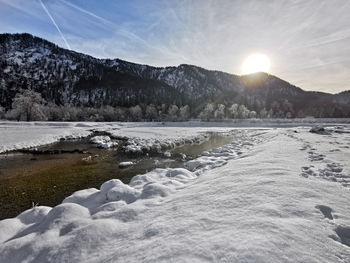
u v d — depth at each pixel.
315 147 10.14
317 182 4.48
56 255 2.84
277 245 2.23
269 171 5.51
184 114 74.94
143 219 3.51
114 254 2.60
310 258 2.05
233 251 2.19
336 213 3.04
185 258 2.17
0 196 7.45
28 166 11.62
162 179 6.61
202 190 4.50
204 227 2.82
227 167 6.70
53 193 7.73
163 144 18.48
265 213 3.03
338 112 84.06
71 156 14.34
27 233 3.70
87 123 48.03
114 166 11.67
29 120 46.06
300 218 2.87
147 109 74.75
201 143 21.38
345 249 2.23
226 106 83.06
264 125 54.38
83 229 3.26
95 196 5.05
